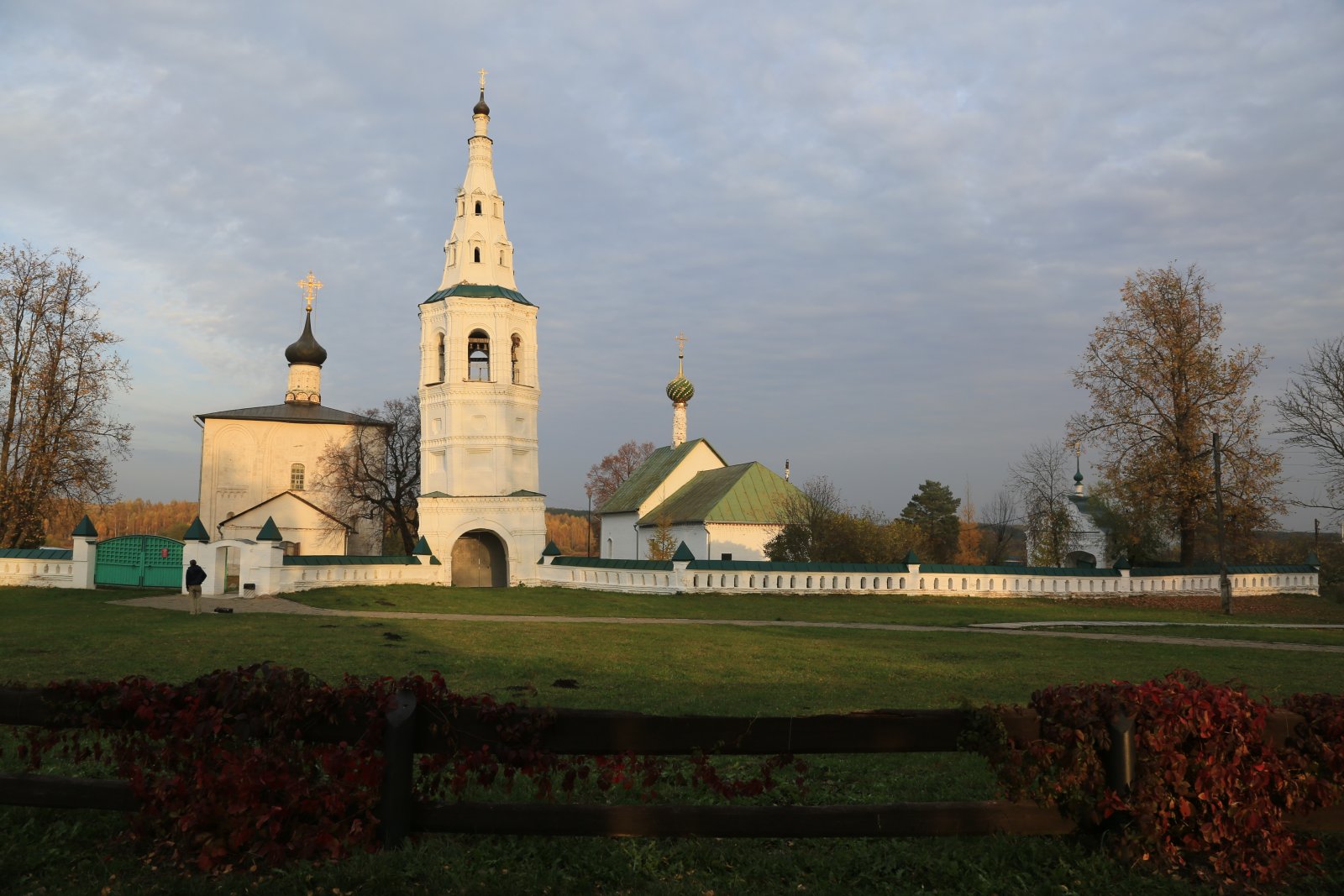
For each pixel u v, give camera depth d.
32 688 6.94
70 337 45.59
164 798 6.58
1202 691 6.89
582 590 42.03
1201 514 47.09
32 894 6.01
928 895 6.33
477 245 48.34
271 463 64.50
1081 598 42.97
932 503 95.25
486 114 49.38
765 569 39.91
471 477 46.62
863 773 9.70
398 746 6.55
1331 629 31.34
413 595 37.47
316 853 6.46
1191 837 6.83
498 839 6.89
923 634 27.00
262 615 28.50
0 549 38.69
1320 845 7.18
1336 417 46.31
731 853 6.88
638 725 6.72
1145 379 48.06
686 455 69.44
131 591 36.66
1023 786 6.82
